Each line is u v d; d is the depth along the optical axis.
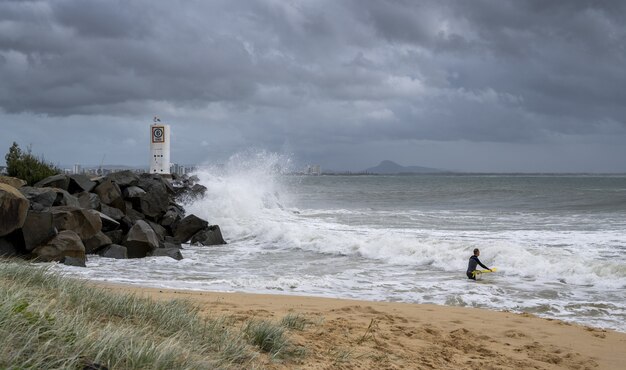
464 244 16.73
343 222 26.62
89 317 5.67
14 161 24.97
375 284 13.08
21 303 4.72
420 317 9.12
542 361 6.90
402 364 6.04
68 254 15.54
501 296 11.83
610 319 9.99
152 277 13.72
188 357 4.77
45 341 4.25
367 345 6.66
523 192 54.19
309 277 13.85
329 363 5.64
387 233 21.58
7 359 3.72
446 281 13.48
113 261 16.62
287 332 6.68
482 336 7.95
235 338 5.83
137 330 5.25
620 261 15.11
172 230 22.47
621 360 7.09
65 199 19.56
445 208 36.69
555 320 9.34
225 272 14.84
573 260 14.54
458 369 6.12
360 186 79.50
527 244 18.39
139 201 22.84
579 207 35.72
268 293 11.62
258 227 23.11
